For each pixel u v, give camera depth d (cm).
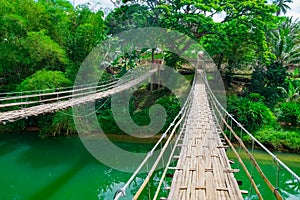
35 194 997
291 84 1912
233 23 1972
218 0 2012
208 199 455
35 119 1820
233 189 487
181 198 459
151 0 2178
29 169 1224
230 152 1414
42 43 1650
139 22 2248
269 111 1670
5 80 1883
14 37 1764
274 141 1499
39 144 1570
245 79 2264
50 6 1981
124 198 957
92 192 1028
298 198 974
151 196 956
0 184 1073
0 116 798
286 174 1191
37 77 1623
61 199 970
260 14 1986
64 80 1692
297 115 1655
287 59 2172
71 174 1180
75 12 2073
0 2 1684
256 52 2130
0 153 1425
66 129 1730
